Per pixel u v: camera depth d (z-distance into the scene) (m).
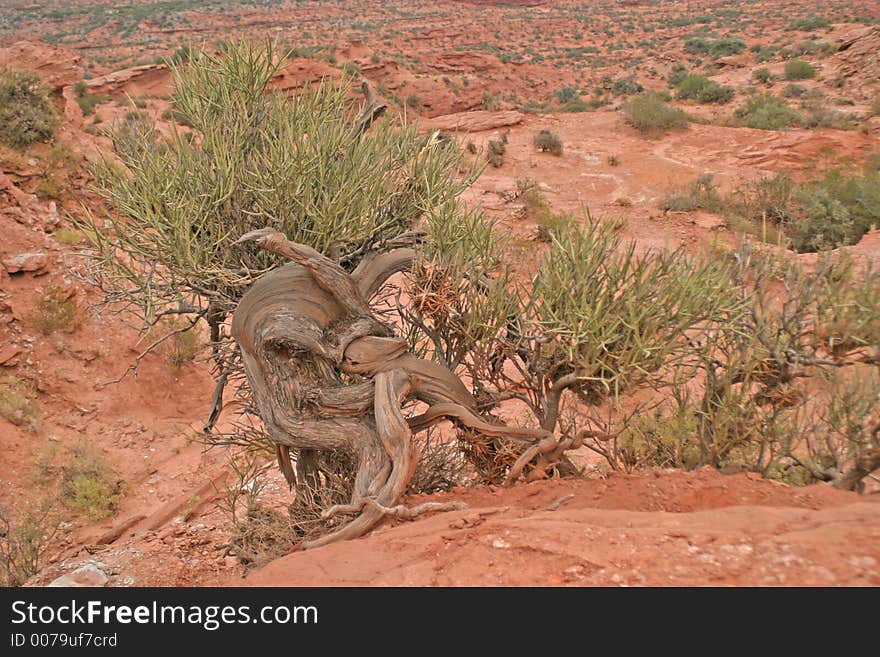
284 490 9.65
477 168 6.53
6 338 11.97
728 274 5.30
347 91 6.44
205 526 9.12
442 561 3.64
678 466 5.87
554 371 5.54
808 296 5.38
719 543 3.43
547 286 5.40
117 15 145.38
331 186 5.81
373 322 5.49
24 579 8.46
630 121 35.00
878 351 5.12
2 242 12.65
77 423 11.84
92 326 12.83
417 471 6.10
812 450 5.87
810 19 96.75
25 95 17.53
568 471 5.87
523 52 107.31
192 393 13.19
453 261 5.80
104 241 5.58
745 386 5.53
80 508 10.40
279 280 5.39
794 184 24.66
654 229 20.62
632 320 4.89
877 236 17.34
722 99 45.50
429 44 115.12
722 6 130.50
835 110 39.75
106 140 19.59
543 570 3.39
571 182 27.30
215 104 6.10
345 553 3.98
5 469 10.78
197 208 5.49
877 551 3.22
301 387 5.43
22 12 155.88
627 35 114.94
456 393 5.67
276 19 141.88
